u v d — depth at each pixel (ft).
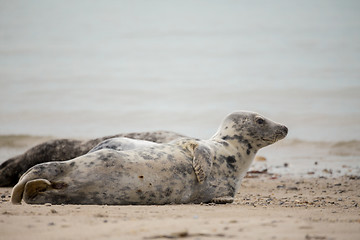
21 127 263.29
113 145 122.31
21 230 70.69
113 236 67.62
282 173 172.96
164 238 67.05
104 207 91.30
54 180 95.35
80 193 95.86
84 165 97.14
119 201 98.32
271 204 112.06
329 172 172.55
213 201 108.88
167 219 79.41
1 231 70.13
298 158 198.70
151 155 103.76
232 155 116.78
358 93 330.95
